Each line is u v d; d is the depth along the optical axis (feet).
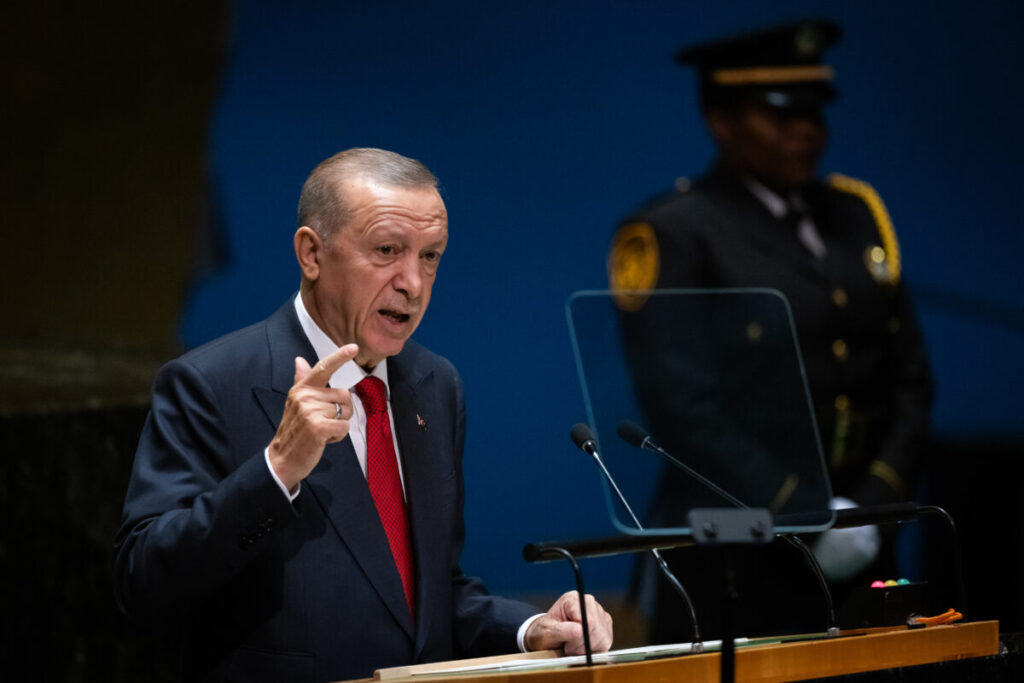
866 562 43.70
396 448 25.11
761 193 46.70
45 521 39.42
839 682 20.03
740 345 37.65
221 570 21.08
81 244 40.55
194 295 41.63
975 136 50.88
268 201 42.73
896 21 50.24
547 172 46.37
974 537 48.39
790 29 47.65
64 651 39.32
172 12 41.96
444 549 24.79
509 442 44.93
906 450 46.42
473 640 25.30
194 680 22.70
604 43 47.21
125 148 41.27
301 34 43.52
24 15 40.22
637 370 35.76
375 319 23.80
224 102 42.45
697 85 47.39
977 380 49.60
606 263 46.75
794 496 36.29
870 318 47.01
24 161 40.06
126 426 40.63
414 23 45.09
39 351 39.78
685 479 34.78
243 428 23.40
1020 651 23.80
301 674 22.17
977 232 50.62
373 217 23.40
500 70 46.19
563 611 24.22
